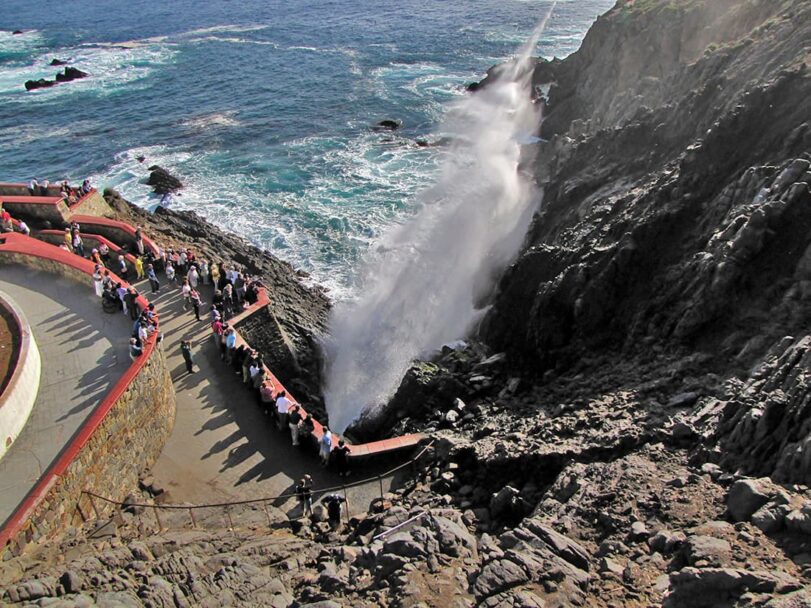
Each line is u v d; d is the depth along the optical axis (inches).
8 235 1113.4
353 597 507.2
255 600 523.5
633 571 479.5
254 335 1091.3
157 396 828.0
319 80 2797.7
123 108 2623.0
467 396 975.6
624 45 1734.7
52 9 4712.1
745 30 1374.3
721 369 712.4
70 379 800.9
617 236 964.0
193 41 3619.6
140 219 1513.3
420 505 717.3
